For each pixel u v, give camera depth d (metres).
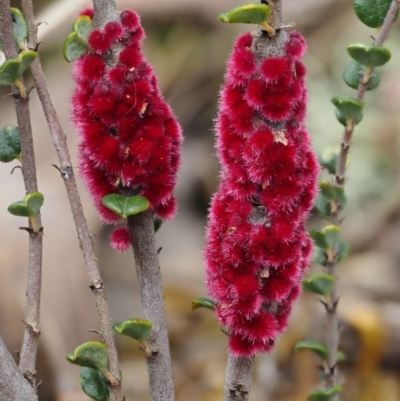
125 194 0.30
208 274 0.29
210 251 0.29
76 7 0.48
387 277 0.62
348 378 0.50
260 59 0.29
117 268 0.72
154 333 0.30
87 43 0.29
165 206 0.30
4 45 0.29
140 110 0.29
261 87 0.29
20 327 0.50
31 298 0.30
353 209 0.76
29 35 0.29
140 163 0.29
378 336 0.50
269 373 0.50
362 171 0.77
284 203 0.29
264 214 0.29
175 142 0.30
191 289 0.67
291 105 0.29
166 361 0.30
